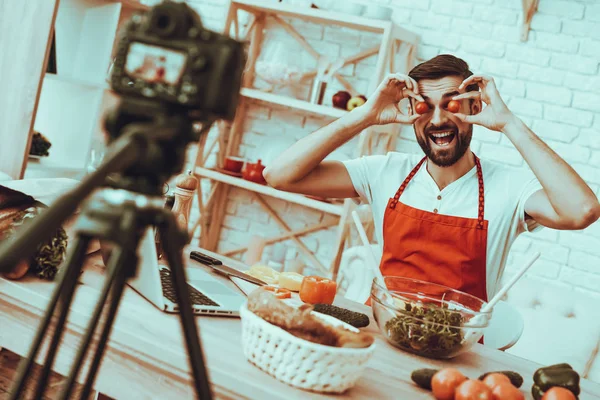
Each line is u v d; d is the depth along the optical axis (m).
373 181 2.26
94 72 3.38
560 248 3.29
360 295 3.02
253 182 3.63
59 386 1.46
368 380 1.23
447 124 2.03
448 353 1.42
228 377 1.10
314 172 2.25
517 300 2.91
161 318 1.34
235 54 0.58
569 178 1.90
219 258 2.01
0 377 1.47
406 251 2.13
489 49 3.42
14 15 2.36
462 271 2.06
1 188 1.61
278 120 3.90
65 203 0.44
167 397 1.18
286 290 1.62
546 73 3.32
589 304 2.80
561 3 3.28
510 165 3.38
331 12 3.39
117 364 1.23
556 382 1.20
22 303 1.33
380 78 3.27
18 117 2.36
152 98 0.58
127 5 3.45
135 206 0.56
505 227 2.10
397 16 3.59
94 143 3.40
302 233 3.82
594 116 3.25
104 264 1.63
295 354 1.10
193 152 3.72
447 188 2.15
